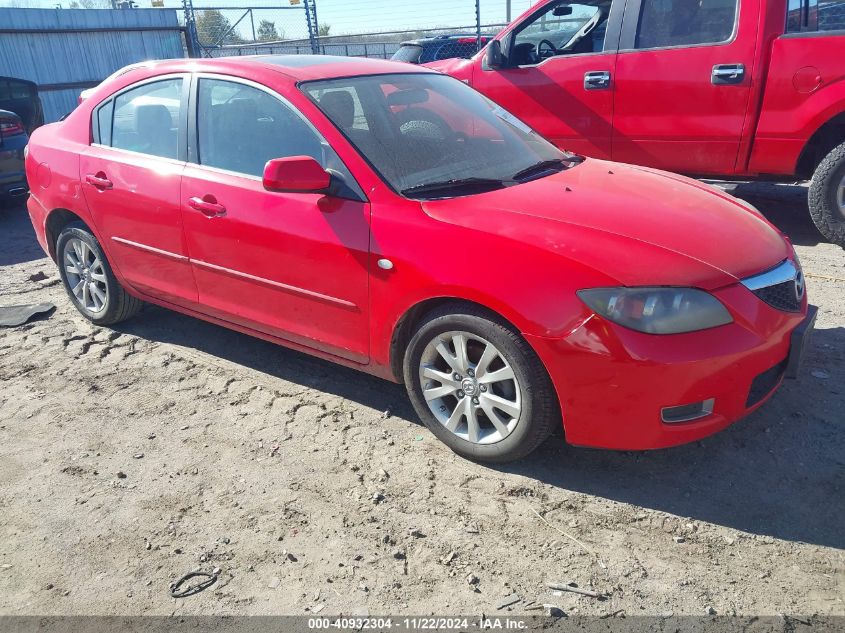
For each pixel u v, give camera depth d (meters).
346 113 3.57
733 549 2.63
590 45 6.40
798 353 2.99
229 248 3.75
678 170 6.21
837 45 5.23
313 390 3.92
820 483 2.96
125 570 2.70
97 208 4.41
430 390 3.24
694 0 5.76
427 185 3.33
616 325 2.70
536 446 3.03
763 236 3.17
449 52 13.70
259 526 2.89
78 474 3.29
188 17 17.59
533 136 4.17
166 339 4.67
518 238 2.90
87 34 16.12
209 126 3.90
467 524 2.84
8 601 2.59
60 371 4.29
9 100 10.12
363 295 3.28
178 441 3.51
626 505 2.90
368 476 3.16
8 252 6.93
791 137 5.56
